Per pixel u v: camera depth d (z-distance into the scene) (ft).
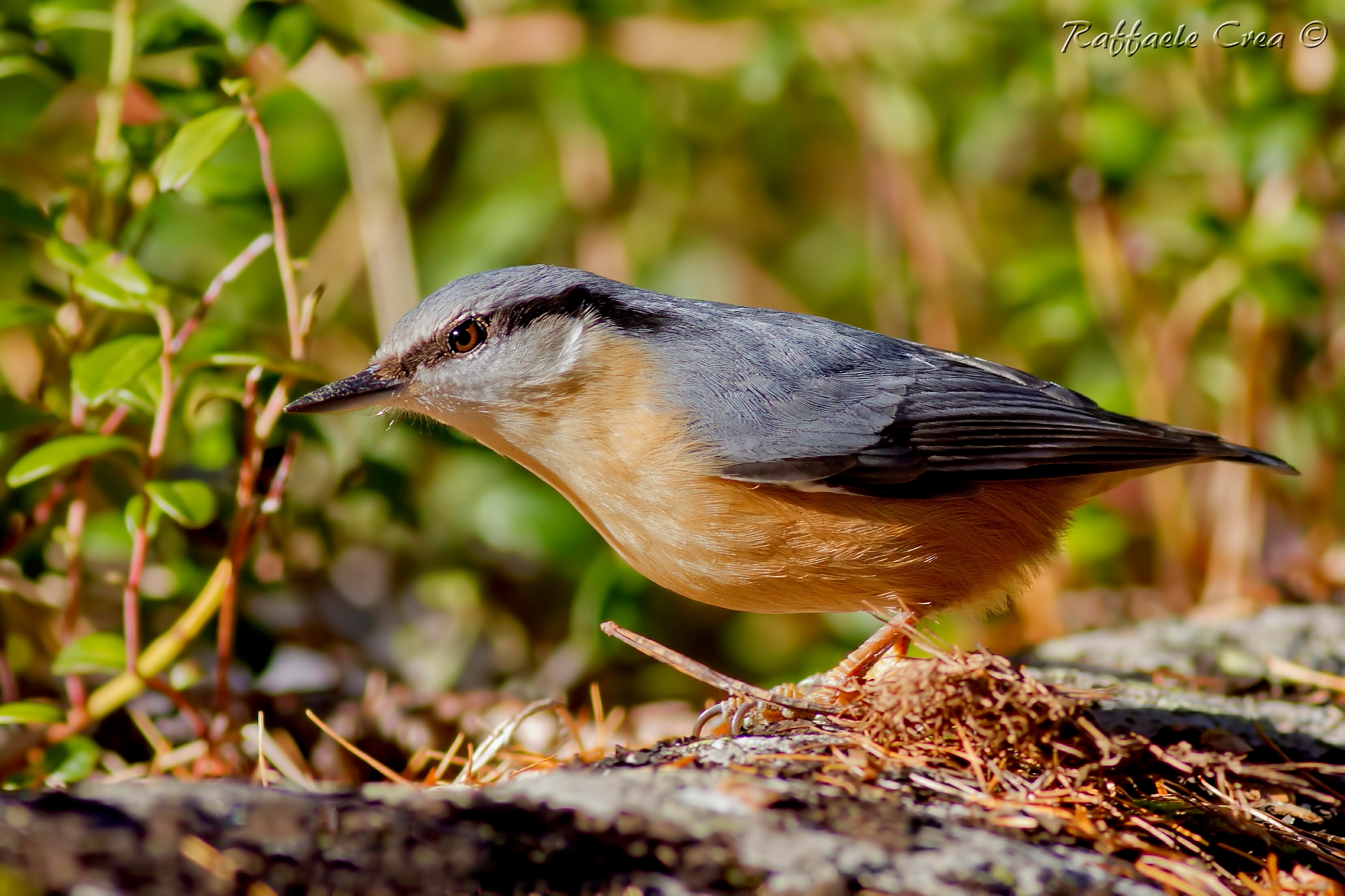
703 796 13.66
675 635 29.30
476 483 29.63
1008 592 21.88
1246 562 31.14
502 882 12.30
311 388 25.79
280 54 23.48
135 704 24.97
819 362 20.92
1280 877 15.49
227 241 29.66
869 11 32.81
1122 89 32.19
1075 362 33.42
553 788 13.46
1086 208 31.40
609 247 33.19
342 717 24.94
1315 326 31.94
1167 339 31.63
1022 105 32.60
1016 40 31.96
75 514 22.89
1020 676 15.79
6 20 23.82
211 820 11.96
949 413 20.83
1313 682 23.25
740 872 12.59
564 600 30.27
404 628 30.04
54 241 21.22
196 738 23.32
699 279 35.29
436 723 25.29
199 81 23.94
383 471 26.13
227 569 21.20
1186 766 15.98
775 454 19.62
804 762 15.29
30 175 27.55
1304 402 32.24
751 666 29.43
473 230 33.17
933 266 32.73
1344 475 32.14
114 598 25.17
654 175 34.32
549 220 33.09
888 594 20.47
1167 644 25.48
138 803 12.01
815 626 30.91
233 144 31.91
